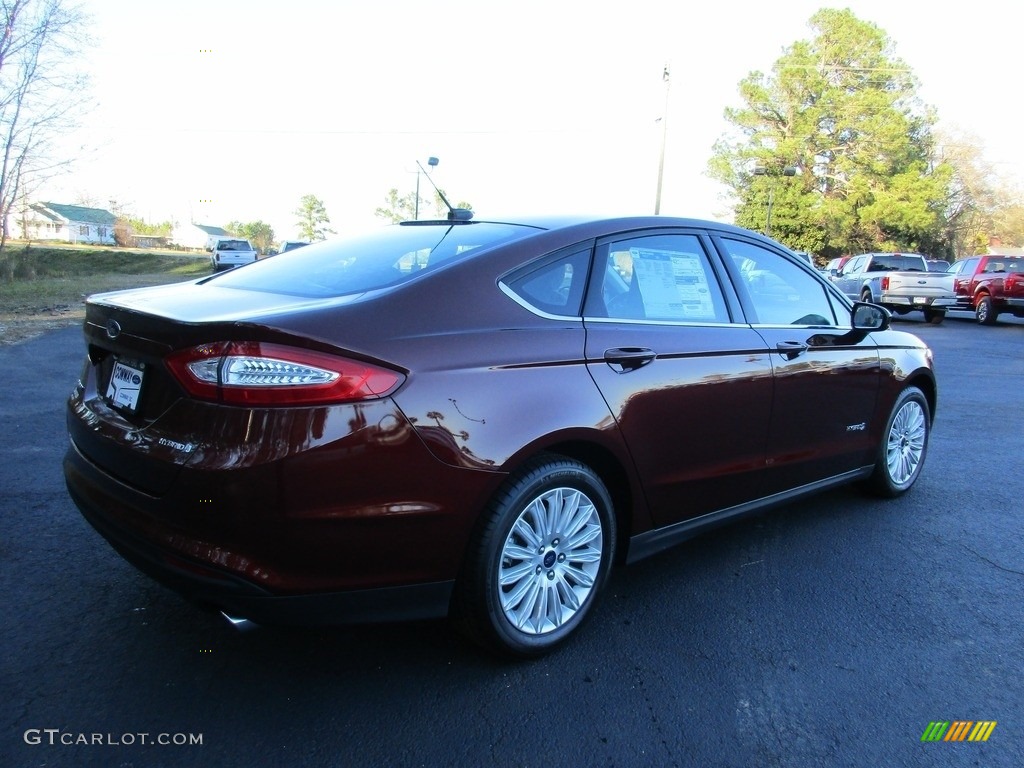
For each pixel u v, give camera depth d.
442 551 2.54
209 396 2.29
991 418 7.39
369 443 2.34
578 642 3.03
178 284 3.41
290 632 3.03
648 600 3.41
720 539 4.17
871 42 46.34
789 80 46.12
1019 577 3.73
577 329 2.94
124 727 2.41
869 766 2.35
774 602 3.41
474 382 2.57
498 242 3.01
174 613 3.13
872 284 19.94
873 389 4.44
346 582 2.40
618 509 3.20
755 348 3.61
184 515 2.31
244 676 2.72
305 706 2.55
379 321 2.48
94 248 55.03
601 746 2.40
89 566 3.52
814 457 4.05
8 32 20.30
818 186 47.50
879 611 3.34
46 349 10.04
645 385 3.07
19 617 3.05
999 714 2.63
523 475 2.71
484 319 2.71
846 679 2.82
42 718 2.44
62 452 5.19
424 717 2.51
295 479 2.25
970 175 58.75
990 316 19.02
